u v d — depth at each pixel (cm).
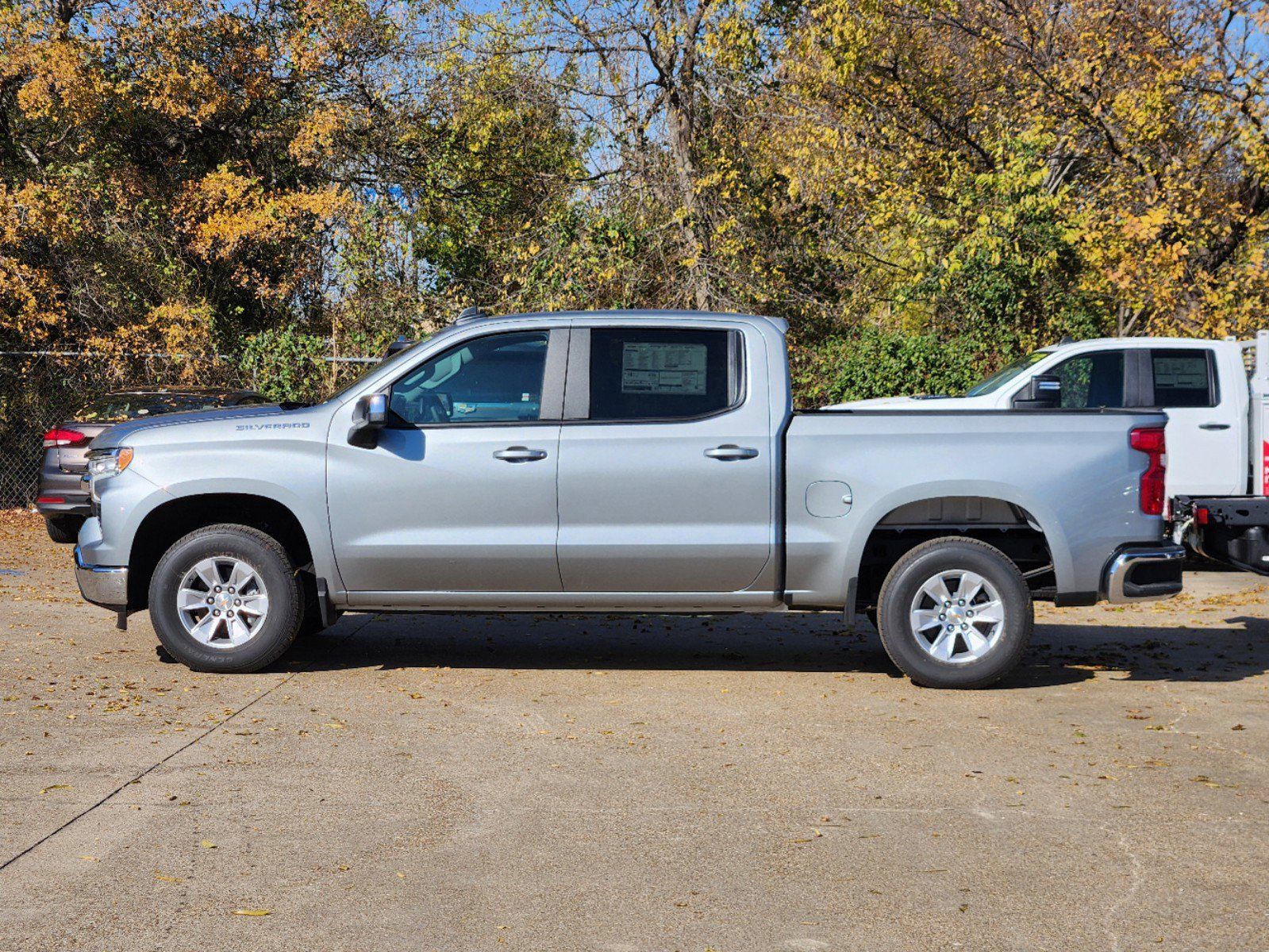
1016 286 1920
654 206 2078
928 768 556
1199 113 1812
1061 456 711
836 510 711
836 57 2134
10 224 1922
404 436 726
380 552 725
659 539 711
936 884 419
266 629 737
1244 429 1195
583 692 709
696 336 728
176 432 744
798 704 680
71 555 1323
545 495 715
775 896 409
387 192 2489
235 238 2119
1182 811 497
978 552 711
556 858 443
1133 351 1208
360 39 2370
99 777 534
